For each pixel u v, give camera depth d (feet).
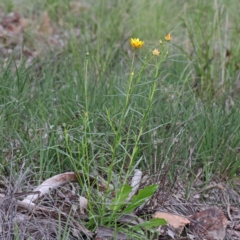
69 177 15.05
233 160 17.52
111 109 17.78
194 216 15.37
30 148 16.01
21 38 26.99
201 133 17.90
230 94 21.36
